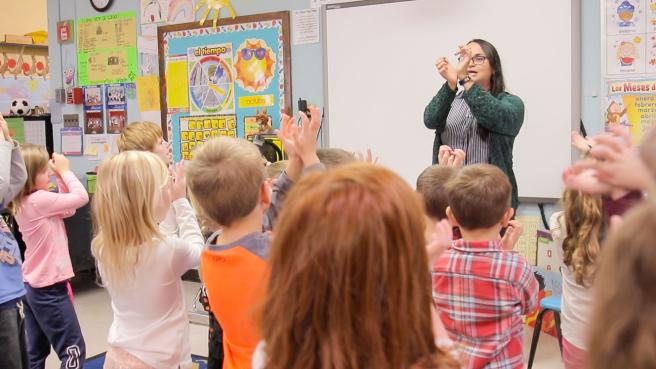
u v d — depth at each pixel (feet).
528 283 6.23
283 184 5.70
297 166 5.69
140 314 6.64
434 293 6.44
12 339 7.84
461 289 6.27
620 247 2.20
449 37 12.74
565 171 3.36
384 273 2.90
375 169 3.18
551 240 11.69
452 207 6.45
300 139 5.57
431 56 12.98
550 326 12.03
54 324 10.17
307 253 2.94
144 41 16.76
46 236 10.02
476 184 6.29
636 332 2.11
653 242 2.11
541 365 10.74
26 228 10.02
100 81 17.54
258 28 15.02
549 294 11.79
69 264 10.35
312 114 5.57
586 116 11.68
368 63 13.71
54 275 10.05
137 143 9.82
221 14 15.55
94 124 17.76
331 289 2.90
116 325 6.85
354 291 2.89
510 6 12.06
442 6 12.75
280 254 3.06
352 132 14.08
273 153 13.97
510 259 6.19
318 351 2.93
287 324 2.99
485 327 6.20
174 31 16.24
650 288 2.10
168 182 6.97
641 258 2.12
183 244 6.68
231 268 5.09
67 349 10.23
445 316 6.37
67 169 10.64
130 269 6.51
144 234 6.49
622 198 4.08
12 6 22.09
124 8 17.02
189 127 16.25
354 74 13.91
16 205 9.89
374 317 2.89
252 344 5.07
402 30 13.24
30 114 19.26
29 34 22.03
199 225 7.80
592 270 6.02
